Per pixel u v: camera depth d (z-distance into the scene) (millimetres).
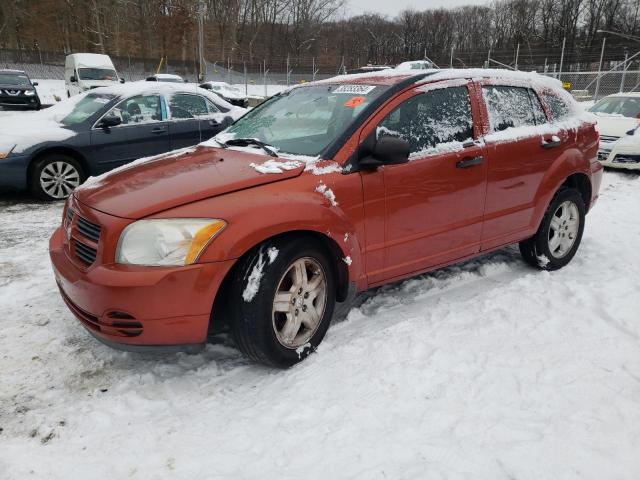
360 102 3383
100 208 2768
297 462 2242
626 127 9258
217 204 2684
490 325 3381
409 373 2848
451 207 3605
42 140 6789
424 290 3994
